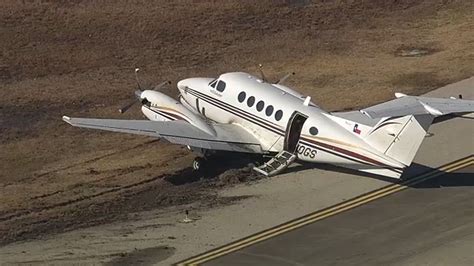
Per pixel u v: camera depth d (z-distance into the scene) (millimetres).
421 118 94938
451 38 185000
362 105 143750
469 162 113312
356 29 195125
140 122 112562
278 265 85062
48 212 101062
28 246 91375
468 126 127812
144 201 103938
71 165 119125
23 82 162125
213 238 92000
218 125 116250
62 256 88438
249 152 112812
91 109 147375
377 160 99062
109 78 165500
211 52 181000
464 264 84375
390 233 92062
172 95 155750
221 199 103312
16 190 109125
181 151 123500
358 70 165250
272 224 95250
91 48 180875
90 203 103688
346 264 85062
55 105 149000
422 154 116750
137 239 92375
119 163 119062
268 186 106500
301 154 108812
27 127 137625
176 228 95125
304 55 177875
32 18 192625
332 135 104125
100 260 87250
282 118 110188
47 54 176250
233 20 198000
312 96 150375
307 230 93438
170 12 199750
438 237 90750
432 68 164000
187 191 106688
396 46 181375
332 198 102062
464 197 101188
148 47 182500
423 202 100062
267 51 181375
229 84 119562
